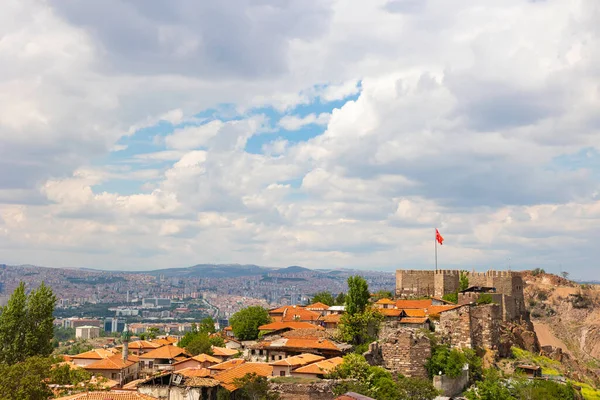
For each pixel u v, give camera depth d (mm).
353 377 131500
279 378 129625
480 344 172750
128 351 174875
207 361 149750
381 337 166875
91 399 97000
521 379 159500
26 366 108812
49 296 146500
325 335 167750
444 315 170125
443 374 146000
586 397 170250
